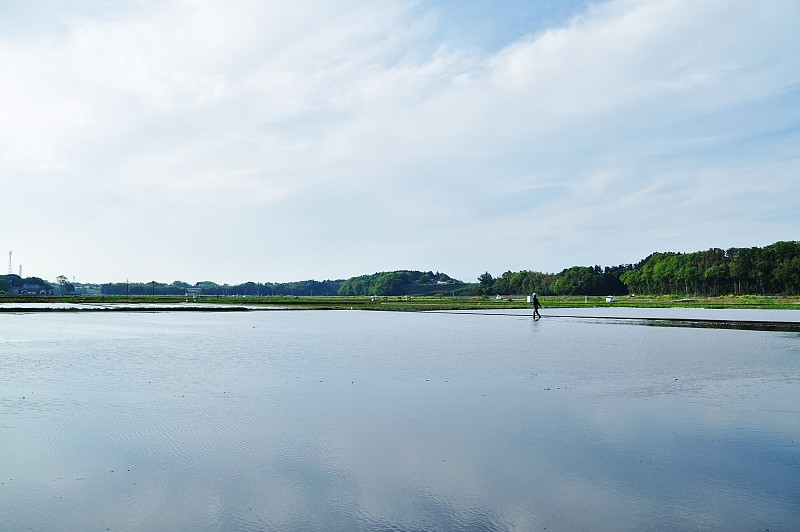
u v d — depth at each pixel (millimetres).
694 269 176500
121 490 9211
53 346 30375
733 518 8133
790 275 151750
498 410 14539
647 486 9328
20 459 10742
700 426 12867
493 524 7926
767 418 13586
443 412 14320
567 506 8531
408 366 22359
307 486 9352
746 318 54188
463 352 27188
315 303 117562
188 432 12508
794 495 8945
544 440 11852
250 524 7965
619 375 19953
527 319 56906
